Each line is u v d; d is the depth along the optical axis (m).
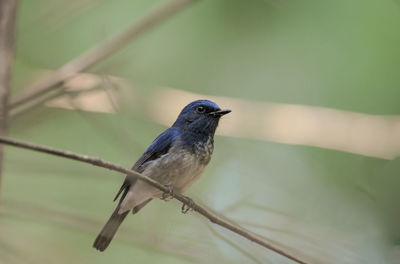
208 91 14.08
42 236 11.56
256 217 9.37
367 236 11.13
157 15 10.52
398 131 12.81
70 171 10.38
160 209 9.70
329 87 13.69
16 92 12.69
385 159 12.69
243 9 14.09
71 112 12.48
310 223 9.46
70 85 10.20
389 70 13.20
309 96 13.78
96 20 13.78
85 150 12.73
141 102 12.88
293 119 13.27
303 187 12.55
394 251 10.98
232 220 8.73
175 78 14.04
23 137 12.30
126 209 9.84
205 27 14.25
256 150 13.10
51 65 13.44
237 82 14.14
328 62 13.75
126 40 10.38
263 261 8.66
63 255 11.52
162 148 10.13
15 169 10.52
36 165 10.70
